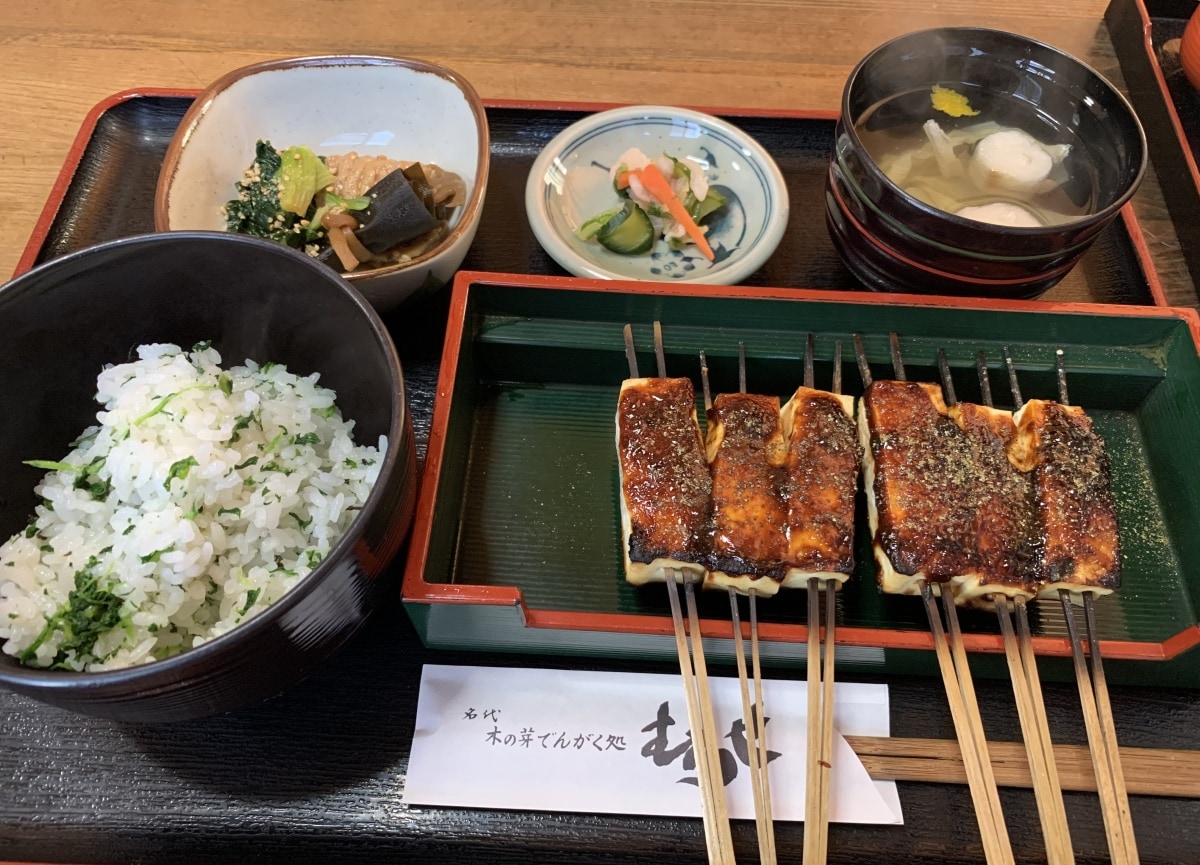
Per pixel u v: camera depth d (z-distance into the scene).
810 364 0.31
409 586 0.25
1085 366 0.32
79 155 0.37
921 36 0.33
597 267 0.33
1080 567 0.26
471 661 0.28
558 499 0.31
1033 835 0.25
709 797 0.24
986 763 0.24
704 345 0.32
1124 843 0.24
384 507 0.23
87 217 0.36
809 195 0.38
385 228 0.33
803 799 0.25
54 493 0.26
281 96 0.36
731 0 0.46
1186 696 0.28
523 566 0.29
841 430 0.28
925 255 0.31
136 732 0.26
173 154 0.33
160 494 0.25
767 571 0.26
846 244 0.33
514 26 0.44
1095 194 0.32
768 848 0.23
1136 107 0.41
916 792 0.26
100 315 0.26
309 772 0.26
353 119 0.37
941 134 0.34
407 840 0.25
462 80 0.35
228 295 0.27
